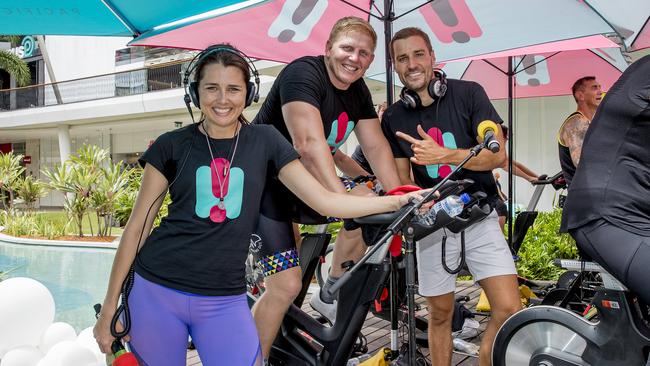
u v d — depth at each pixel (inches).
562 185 146.2
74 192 383.2
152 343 60.6
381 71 176.4
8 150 933.8
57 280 255.9
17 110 704.4
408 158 94.3
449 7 133.8
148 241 63.2
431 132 89.7
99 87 652.7
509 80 177.2
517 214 157.8
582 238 71.4
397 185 88.6
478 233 86.1
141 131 731.4
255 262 92.5
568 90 205.5
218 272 61.6
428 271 90.4
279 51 145.4
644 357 69.2
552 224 251.1
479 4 131.9
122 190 383.9
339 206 65.1
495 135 69.4
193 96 63.0
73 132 740.0
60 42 841.5
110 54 772.6
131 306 61.5
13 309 92.1
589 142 72.4
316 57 82.1
